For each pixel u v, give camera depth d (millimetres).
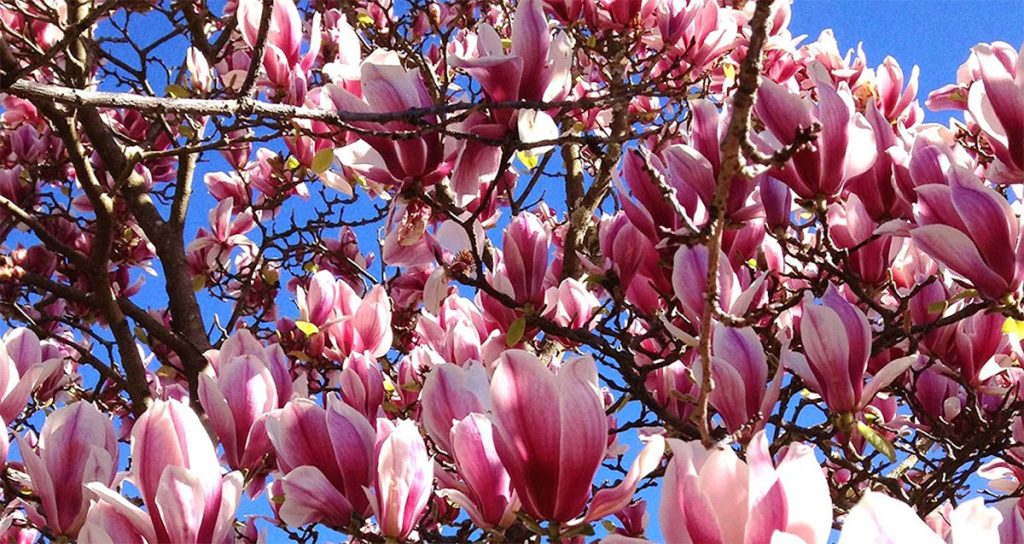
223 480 710
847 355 858
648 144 1391
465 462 708
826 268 980
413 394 1314
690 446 519
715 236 557
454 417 785
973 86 923
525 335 1119
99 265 1458
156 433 696
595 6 1475
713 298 558
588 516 653
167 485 679
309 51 1271
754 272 1170
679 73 1517
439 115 913
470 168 902
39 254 1988
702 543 499
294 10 1249
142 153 1154
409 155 893
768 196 986
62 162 1951
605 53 1500
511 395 649
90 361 1535
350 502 791
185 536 683
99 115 1729
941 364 1125
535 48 871
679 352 1025
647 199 960
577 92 1733
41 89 798
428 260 1073
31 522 882
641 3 1456
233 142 1082
